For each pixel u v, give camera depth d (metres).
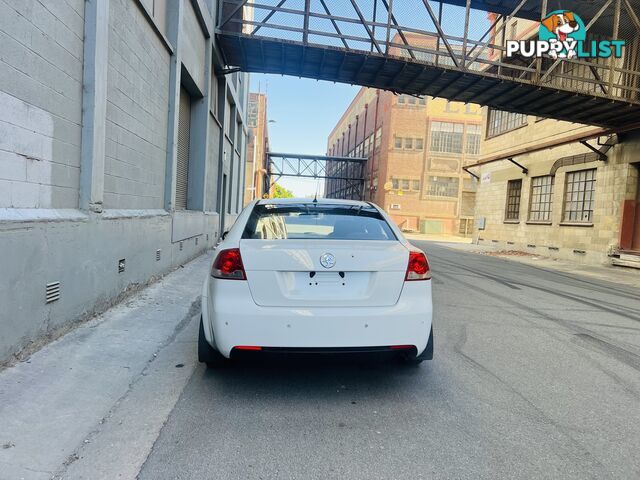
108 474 2.41
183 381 3.71
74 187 4.76
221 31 12.07
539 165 19.28
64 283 4.36
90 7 4.86
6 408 2.94
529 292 9.05
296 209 4.27
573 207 17.27
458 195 50.19
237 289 3.34
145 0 6.84
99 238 5.16
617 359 4.71
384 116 51.78
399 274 3.49
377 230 4.06
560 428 3.11
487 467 2.60
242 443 2.79
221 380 3.77
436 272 11.69
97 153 5.04
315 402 3.42
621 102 12.58
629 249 14.55
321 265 3.37
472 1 13.84
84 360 3.87
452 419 3.21
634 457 2.75
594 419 3.27
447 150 50.12
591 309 7.46
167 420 3.04
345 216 4.21
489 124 24.28
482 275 11.59
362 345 3.35
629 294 9.47
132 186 6.68
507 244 21.77
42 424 2.84
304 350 3.29
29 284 3.75
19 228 3.56
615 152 15.08
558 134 18.11
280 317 3.28
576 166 16.94
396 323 3.41
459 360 4.50
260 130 48.28
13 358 3.57
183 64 9.30
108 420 2.99
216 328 3.33
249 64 14.00
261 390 3.60
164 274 8.23
